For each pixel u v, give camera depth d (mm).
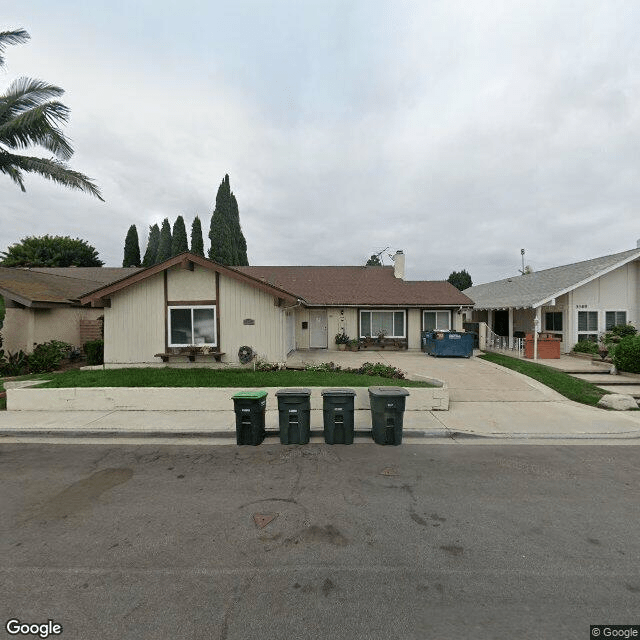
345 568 3271
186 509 4348
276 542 3674
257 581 3104
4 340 14062
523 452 6273
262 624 2654
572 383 11062
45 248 38781
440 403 8781
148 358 12352
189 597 2924
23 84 12898
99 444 6781
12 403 8812
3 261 38406
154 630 2605
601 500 4555
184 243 42250
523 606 2828
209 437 7203
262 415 6918
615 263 16328
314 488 4898
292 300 12102
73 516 4199
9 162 13188
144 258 50188
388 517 4148
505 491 4797
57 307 14656
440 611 2775
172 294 12336
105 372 11148
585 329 17094
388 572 3215
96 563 3357
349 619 2693
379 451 6352
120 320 12367
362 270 24188
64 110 12719
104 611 2787
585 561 3375
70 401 8859
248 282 11969
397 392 6742
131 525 4000
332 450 6418
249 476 5309
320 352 18188
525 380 11852
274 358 12289
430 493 4742
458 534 3811
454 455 6145
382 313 19406
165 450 6441
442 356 16406
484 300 23891
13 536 3803
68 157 13523
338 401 6691
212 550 3543
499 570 3246
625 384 11336
